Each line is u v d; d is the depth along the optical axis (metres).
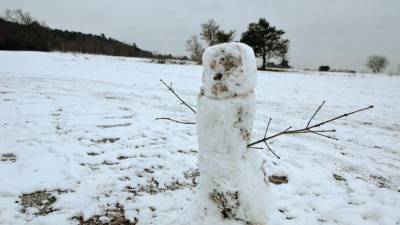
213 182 2.83
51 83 13.38
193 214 3.00
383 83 23.08
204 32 39.91
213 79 2.72
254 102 2.80
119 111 9.19
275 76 25.56
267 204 2.92
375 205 4.33
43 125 7.30
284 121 9.09
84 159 5.46
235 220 2.79
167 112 9.48
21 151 5.65
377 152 6.73
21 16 60.50
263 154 6.13
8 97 10.08
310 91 16.17
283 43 45.72
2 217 3.69
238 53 2.68
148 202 4.15
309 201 4.36
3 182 4.48
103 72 19.19
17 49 48.06
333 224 3.87
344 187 4.88
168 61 36.62
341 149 6.76
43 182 4.55
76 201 4.09
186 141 6.72
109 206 4.05
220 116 2.71
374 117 10.36
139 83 15.24
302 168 5.54
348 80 24.81
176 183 4.77
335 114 10.55
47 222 3.65
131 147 6.21
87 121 7.89
